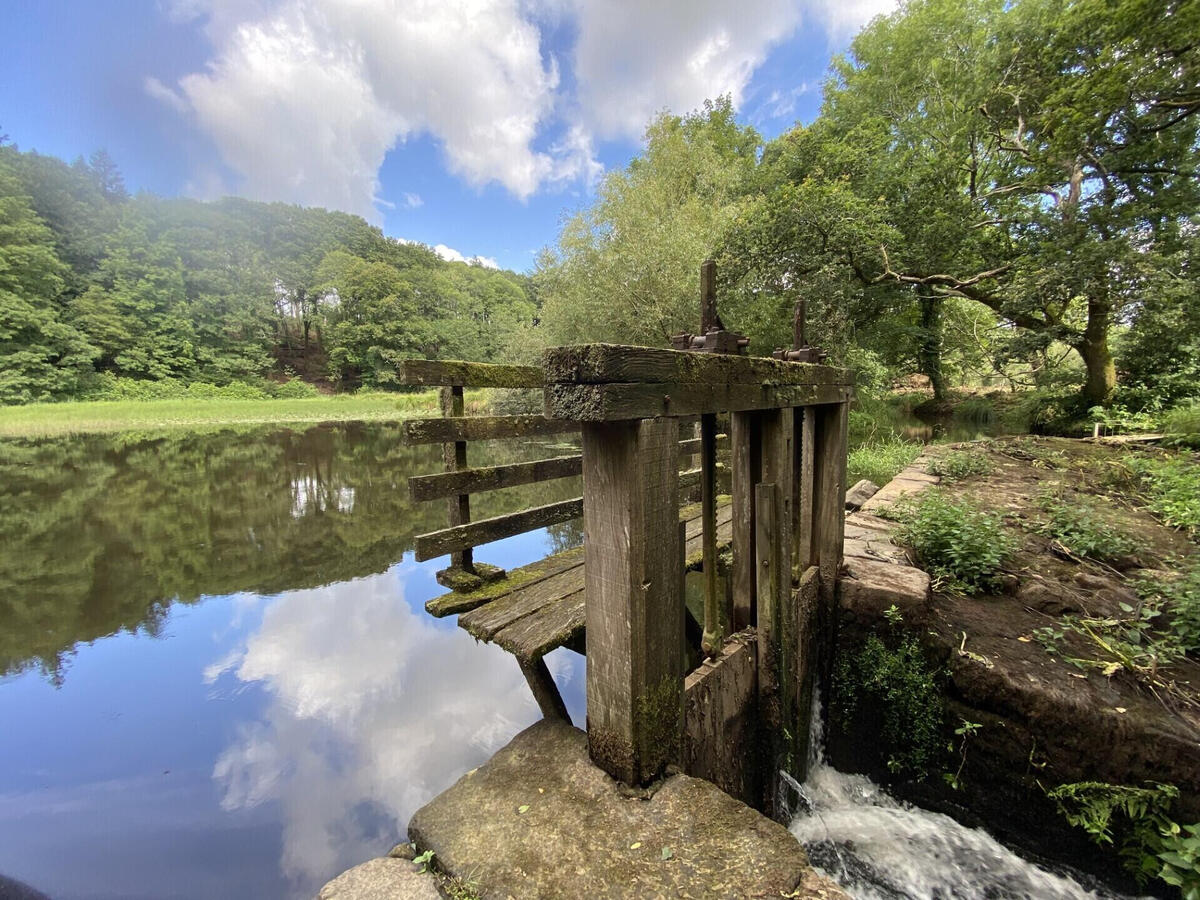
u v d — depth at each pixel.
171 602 5.20
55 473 11.28
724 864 1.15
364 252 51.34
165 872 2.34
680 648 1.50
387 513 8.28
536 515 3.01
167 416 23.53
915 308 14.32
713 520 1.96
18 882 2.27
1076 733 2.05
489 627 2.15
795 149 12.91
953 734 2.41
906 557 3.24
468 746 3.22
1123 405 9.23
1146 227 8.72
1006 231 10.34
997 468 5.87
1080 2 8.61
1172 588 2.57
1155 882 1.90
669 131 14.09
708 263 1.83
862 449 8.78
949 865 2.23
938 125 11.27
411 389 38.53
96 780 2.91
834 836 2.40
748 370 1.77
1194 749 1.83
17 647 4.35
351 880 1.21
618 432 1.28
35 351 25.44
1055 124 9.33
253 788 2.86
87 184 34.62
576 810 1.34
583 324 11.49
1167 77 7.80
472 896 1.12
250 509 8.52
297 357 43.25
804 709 2.62
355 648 4.37
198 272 35.03
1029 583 2.88
